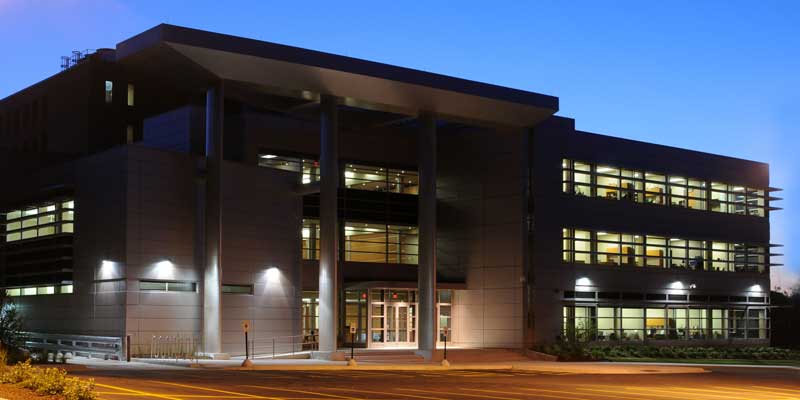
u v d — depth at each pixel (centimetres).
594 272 6156
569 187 6072
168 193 4650
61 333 4841
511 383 3222
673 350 6238
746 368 5175
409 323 5803
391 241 6247
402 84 4994
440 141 6406
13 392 1844
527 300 5756
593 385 3216
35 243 5034
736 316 7225
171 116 5606
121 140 7431
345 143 6066
